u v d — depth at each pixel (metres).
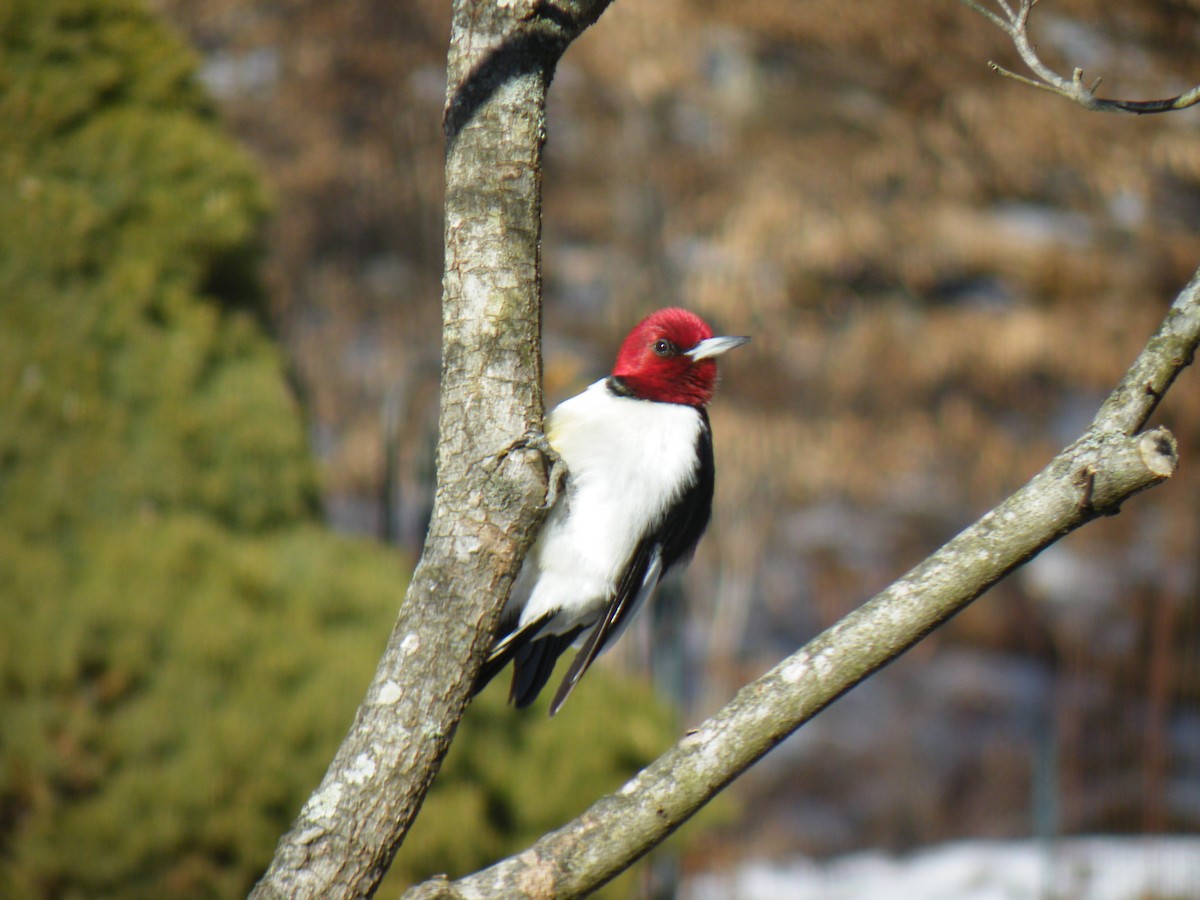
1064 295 20.83
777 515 22.03
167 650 6.88
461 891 3.03
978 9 3.35
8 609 6.84
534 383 3.23
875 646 3.01
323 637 7.21
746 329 20.41
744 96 21.30
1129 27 20.06
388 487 12.47
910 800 20.48
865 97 21.14
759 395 20.70
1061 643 22.48
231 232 8.03
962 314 20.83
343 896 3.08
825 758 21.70
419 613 3.19
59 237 7.56
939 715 22.70
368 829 3.11
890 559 23.33
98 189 7.77
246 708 6.84
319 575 7.47
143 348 7.61
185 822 6.64
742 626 21.05
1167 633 17.36
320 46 20.11
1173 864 15.08
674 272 21.88
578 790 7.69
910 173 20.48
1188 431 20.50
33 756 6.56
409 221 20.78
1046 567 24.67
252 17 21.03
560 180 22.08
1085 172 20.48
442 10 19.97
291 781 6.80
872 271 21.00
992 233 20.78
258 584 7.22
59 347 7.45
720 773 3.05
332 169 20.25
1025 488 2.99
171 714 6.75
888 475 21.12
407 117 20.44
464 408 3.21
